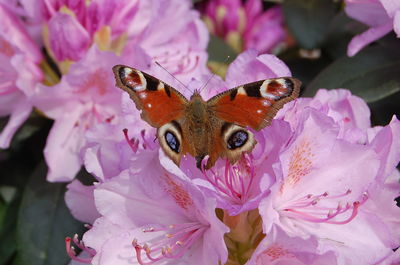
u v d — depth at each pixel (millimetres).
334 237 377
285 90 359
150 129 386
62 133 446
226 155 365
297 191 381
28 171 480
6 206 469
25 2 449
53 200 448
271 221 358
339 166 379
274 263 371
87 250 390
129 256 379
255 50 393
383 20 440
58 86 437
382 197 381
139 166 371
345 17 480
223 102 370
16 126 448
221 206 362
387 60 451
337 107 407
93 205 408
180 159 363
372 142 374
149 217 384
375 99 442
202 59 465
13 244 461
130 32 462
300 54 529
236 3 553
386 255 375
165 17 468
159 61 457
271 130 365
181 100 373
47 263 438
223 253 362
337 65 452
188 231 381
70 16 435
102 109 451
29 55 453
